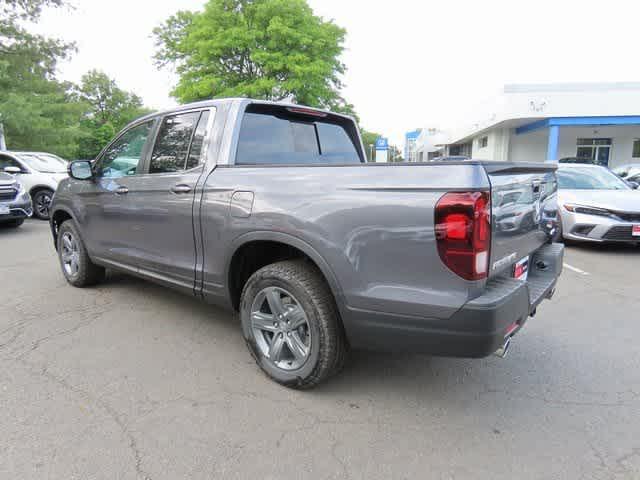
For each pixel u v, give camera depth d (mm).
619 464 2203
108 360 3219
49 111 19141
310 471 2131
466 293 2146
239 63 21656
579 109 19812
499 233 2344
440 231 2148
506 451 2297
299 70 19422
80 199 4504
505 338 2309
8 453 2201
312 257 2539
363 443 2348
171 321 3975
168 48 25141
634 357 3404
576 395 2857
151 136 3760
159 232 3543
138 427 2436
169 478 2066
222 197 2994
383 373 3115
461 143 35625
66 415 2529
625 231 6906
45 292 4750
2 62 17156
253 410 2625
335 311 2629
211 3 20281
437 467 2172
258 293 2904
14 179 9016
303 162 3604
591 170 8523
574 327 4016
